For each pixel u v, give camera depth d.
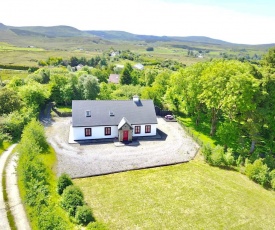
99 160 35.34
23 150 28.52
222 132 40.41
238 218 25.44
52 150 37.19
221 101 43.00
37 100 55.62
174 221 24.33
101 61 182.25
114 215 24.47
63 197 24.05
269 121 40.06
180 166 35.41
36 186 22.84
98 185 29.52
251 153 41.97
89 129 42.06
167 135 46.44
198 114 55.53
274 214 26.55
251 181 32.94
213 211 26.20
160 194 28.50
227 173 34.41
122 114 44.50
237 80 38.69
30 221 21.14
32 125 36.62
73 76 67.94
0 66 138.12
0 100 46.47
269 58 63.16
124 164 34.69
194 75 52.09
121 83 105.94
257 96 39.06
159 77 74.69
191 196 28.52
